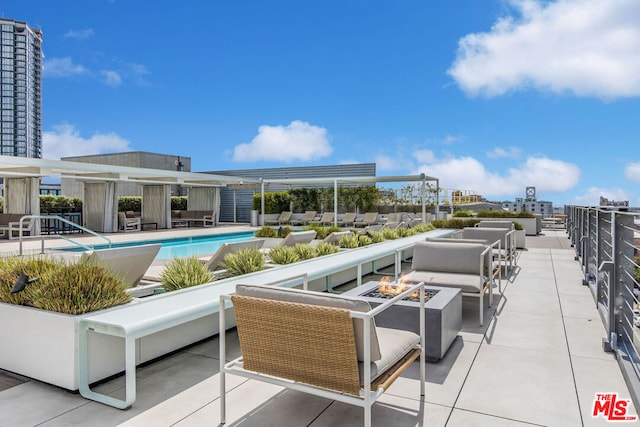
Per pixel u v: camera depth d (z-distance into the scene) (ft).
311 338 7.51
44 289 10.49
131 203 70.90
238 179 64.95
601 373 10.68
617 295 12.12
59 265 12.30
